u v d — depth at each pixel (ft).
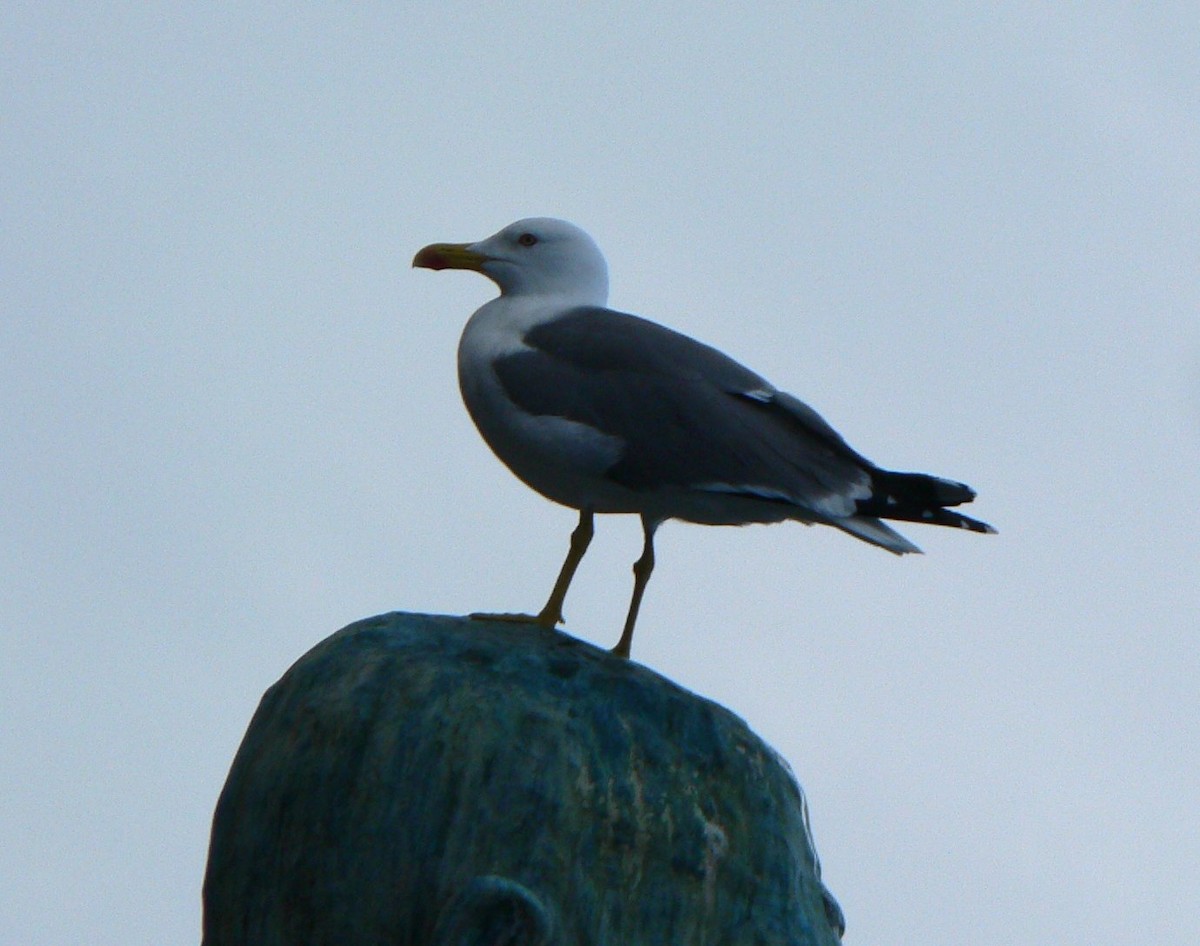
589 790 32.01
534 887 30.94
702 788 33.09
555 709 32.81
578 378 44.83
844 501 44.06
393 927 31.09
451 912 30.45
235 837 33.19
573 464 44.47
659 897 31.91
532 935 30.25
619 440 43.93
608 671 34.14
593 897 31.37
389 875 31.30
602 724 32.96
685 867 32.22
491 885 30.40
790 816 34.19
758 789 33.76
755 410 45.01
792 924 32.73
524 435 44.88
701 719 33.94
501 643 34.45
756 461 43.73
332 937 31.35
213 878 33.47
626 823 32.07
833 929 34.88
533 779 31.76
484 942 30.17
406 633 34.50
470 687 32.94
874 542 44.04
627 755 32.76
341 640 34.76
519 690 33.04
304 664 34.68
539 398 44.75
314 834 32.09
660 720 33.58
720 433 43.80
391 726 32.45
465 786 31.68
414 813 31.55
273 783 32.96
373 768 32.09
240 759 34.14
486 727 32.24
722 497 43.93
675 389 44.45
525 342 46.29
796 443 44.65
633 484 43.98
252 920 32.48
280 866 32.32
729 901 32.50
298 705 33.68
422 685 32.94
